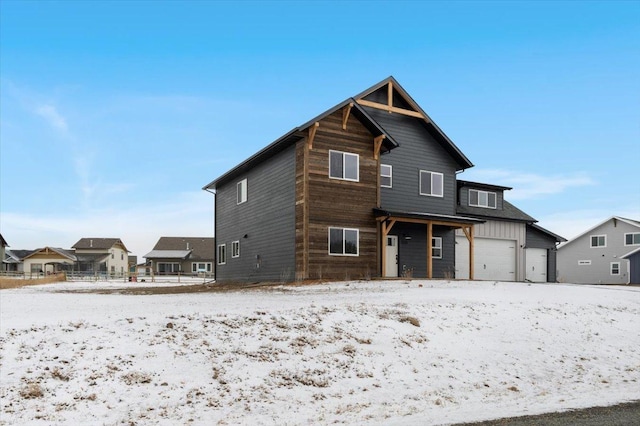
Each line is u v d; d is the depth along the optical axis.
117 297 16.73
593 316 14.16
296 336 9.21
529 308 14.02
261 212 24.64
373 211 22.25
